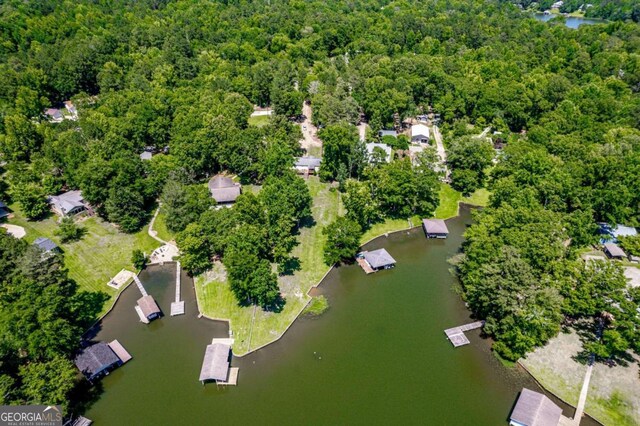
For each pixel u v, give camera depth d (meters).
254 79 164.25
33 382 58.72
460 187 122.06
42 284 69.19
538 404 61.59
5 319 62.41
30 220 106.31
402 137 135.25
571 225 89.69
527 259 76.50
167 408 65.31
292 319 80.81
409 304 85.00
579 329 77.06
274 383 69.19
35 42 189.88
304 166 126.12
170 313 81.81
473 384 69.12
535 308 68.12
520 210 86.06
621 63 176.50
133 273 91.38
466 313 82.94
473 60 191.75
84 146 115.75
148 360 72.62
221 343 74.00
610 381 67.69
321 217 108.44
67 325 66.75
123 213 100.62
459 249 100.62
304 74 173.25
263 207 94.38
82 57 168.88
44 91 162.25
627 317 66.88
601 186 100.31
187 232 88.19
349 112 141.00
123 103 137.25
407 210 107.69
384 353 74.62
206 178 123.25
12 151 121.81
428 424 63.38
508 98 147.88
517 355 70.50
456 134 137.12
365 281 90.69
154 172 111.25
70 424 62.34
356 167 120.62
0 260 76.06
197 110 133.88
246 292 81.38
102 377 69.88
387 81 150.62
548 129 128.50
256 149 121.81
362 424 63.31
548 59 193.38
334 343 76.38
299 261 94.50
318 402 66.38
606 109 138.25
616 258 93.50
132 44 193.38
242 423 63.38
